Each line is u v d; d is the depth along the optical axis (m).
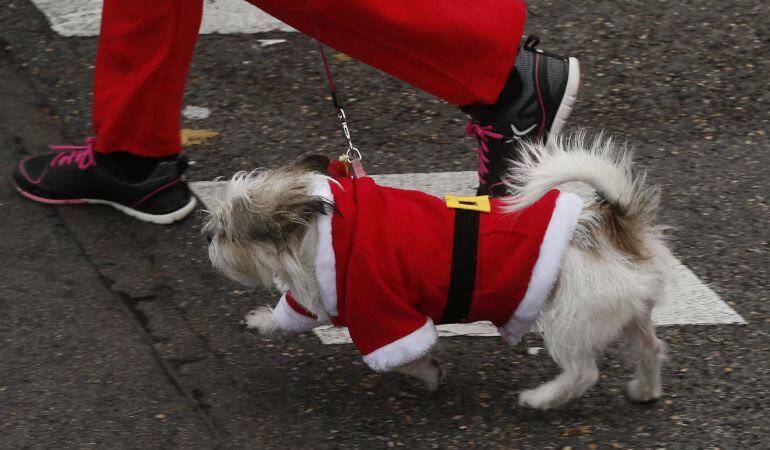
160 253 2.93
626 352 2.69
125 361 2.71
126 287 2.86
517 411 2.62
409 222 2.51
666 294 2.62
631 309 2.53
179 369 2.69
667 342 2.73
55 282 2.86
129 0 2.84
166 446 2.56
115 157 2.98
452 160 3.17
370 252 2.49
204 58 3.46
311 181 2.53
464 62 2.81
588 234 2.50
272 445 2.56
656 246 2.56
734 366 2.69
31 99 3.32
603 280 2.50
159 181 2.97
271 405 2.63
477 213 2.52
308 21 2.79
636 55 3.46
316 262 2.51
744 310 2.79
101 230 2.98
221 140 3.22
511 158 2.88
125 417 2.61
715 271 2.88
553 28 3.54
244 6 3.64
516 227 2.51
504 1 2.82
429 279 2.50
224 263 2.56
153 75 2.88
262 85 3.38
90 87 3.35
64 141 3.20
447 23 2.78
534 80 2.84
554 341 2.54
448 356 2.72
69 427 2.58
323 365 2.71
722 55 3.46
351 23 2.78
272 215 2.50
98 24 3.56
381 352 2.53
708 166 3.13
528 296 2.50
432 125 3.27
